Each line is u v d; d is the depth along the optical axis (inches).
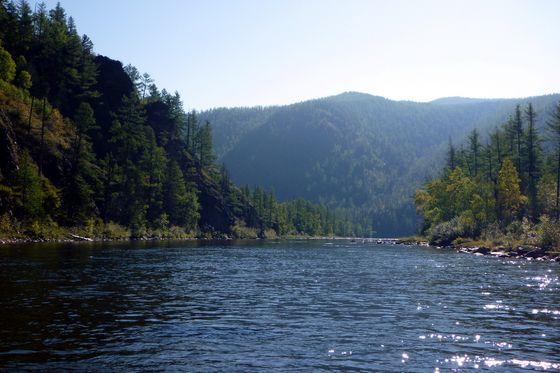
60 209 3371.1
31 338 625.6
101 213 3833.7
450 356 579.2
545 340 660.7
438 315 828.0
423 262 1982.0
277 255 2417.6
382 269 1663.4
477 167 4357.8
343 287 1183.6
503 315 831.7
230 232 5753.0
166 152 5324.8
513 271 1588.3
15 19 4667.8
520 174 3769.7
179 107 5974.4
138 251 2320.4
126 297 960.3
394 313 843.4
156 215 4485.7
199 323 742.5
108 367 517.7
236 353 580.7
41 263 1526.8
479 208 3545.8
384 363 548.4
